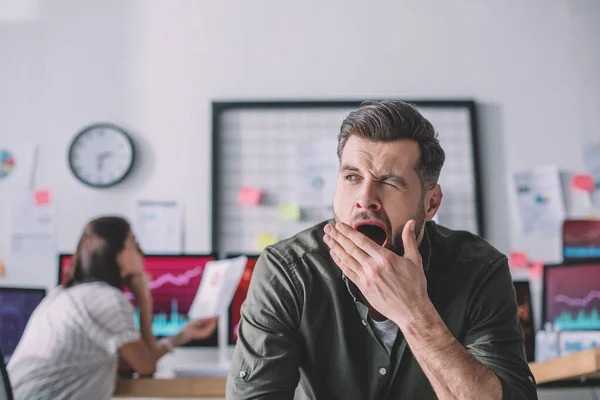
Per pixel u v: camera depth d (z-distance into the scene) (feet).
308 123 10.18
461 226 10.00
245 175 10.09
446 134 10.19
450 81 10.32
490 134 10.25
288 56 10.33
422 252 4.05
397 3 10.46
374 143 3.73
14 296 8.52
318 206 10.01
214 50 10.35
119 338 6.95
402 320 3.53
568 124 10.28
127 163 10.02
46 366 6.83
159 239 9.92
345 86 10.26
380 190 3.71
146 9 10.44
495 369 3.75
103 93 10.26
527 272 9.95
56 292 7.50
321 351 3.94
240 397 3.67
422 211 3.85
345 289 3.94
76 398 6.81
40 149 10.13
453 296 4.02
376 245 3.59
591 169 10.19
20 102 10.23
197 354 8.98
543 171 10.17
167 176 10.08
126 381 7.16
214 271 8.42
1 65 10.31
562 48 10.43
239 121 10.18
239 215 10.01
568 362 6.19
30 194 10.04
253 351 3.76
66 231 9.95
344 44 10.36
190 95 10.26
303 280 3.93
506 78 10.36
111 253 7.54
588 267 8.46
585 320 8.36
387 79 10.29
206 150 10.14
